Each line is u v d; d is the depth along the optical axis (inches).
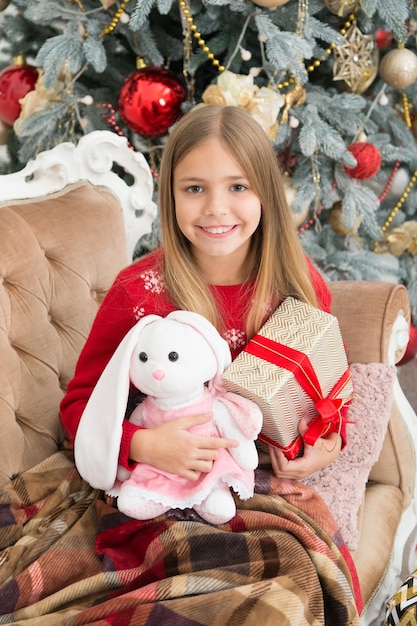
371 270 99.0
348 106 86.8
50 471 57.9
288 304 57.5
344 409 59.8
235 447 51.2
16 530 52.1
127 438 51.0
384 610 59.9
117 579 47.1
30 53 96.7
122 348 51.6
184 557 47.1
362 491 60.7
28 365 59.3
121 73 93.4
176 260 57.5
